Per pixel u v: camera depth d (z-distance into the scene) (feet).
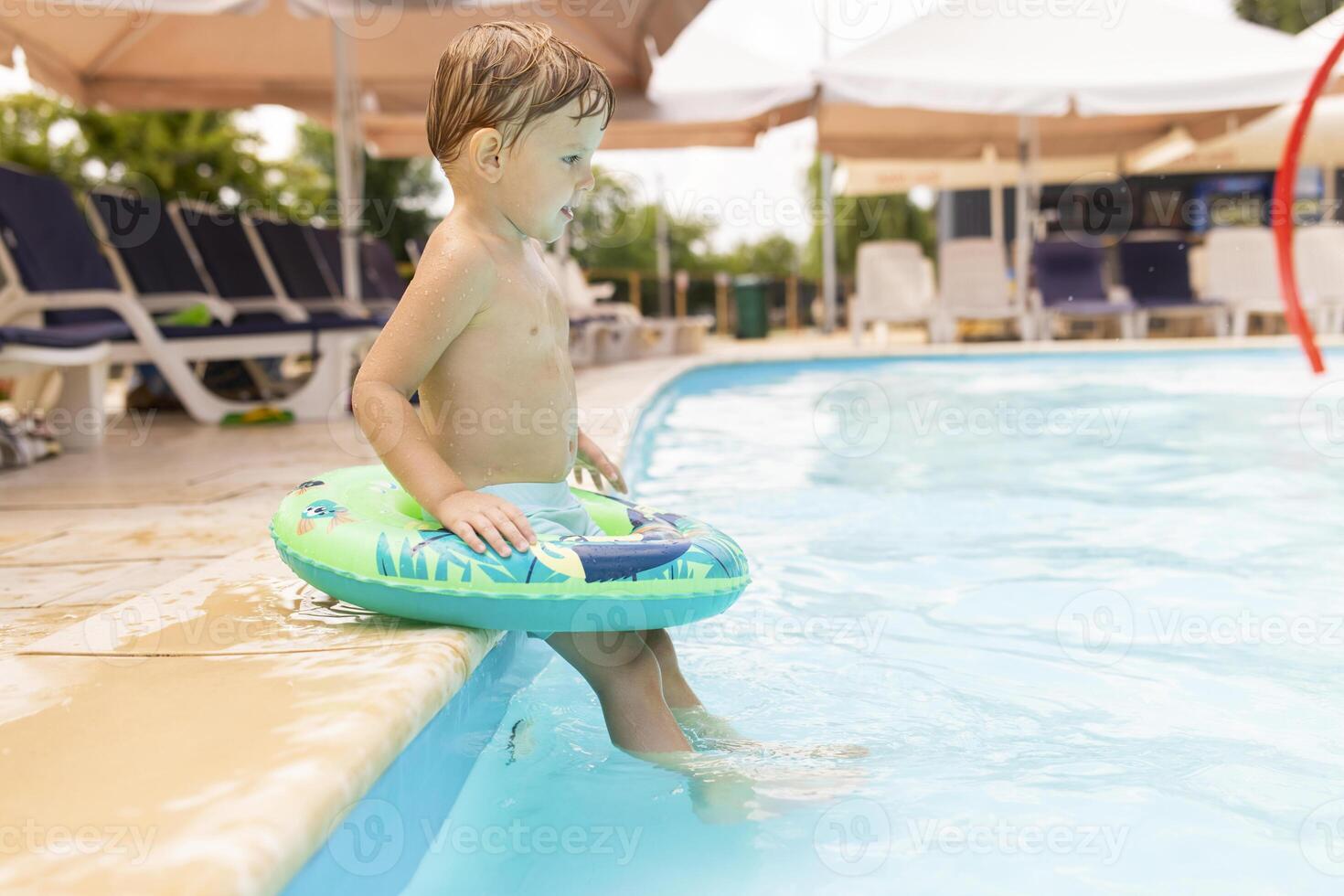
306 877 3.10
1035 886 3.88
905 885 3.92
